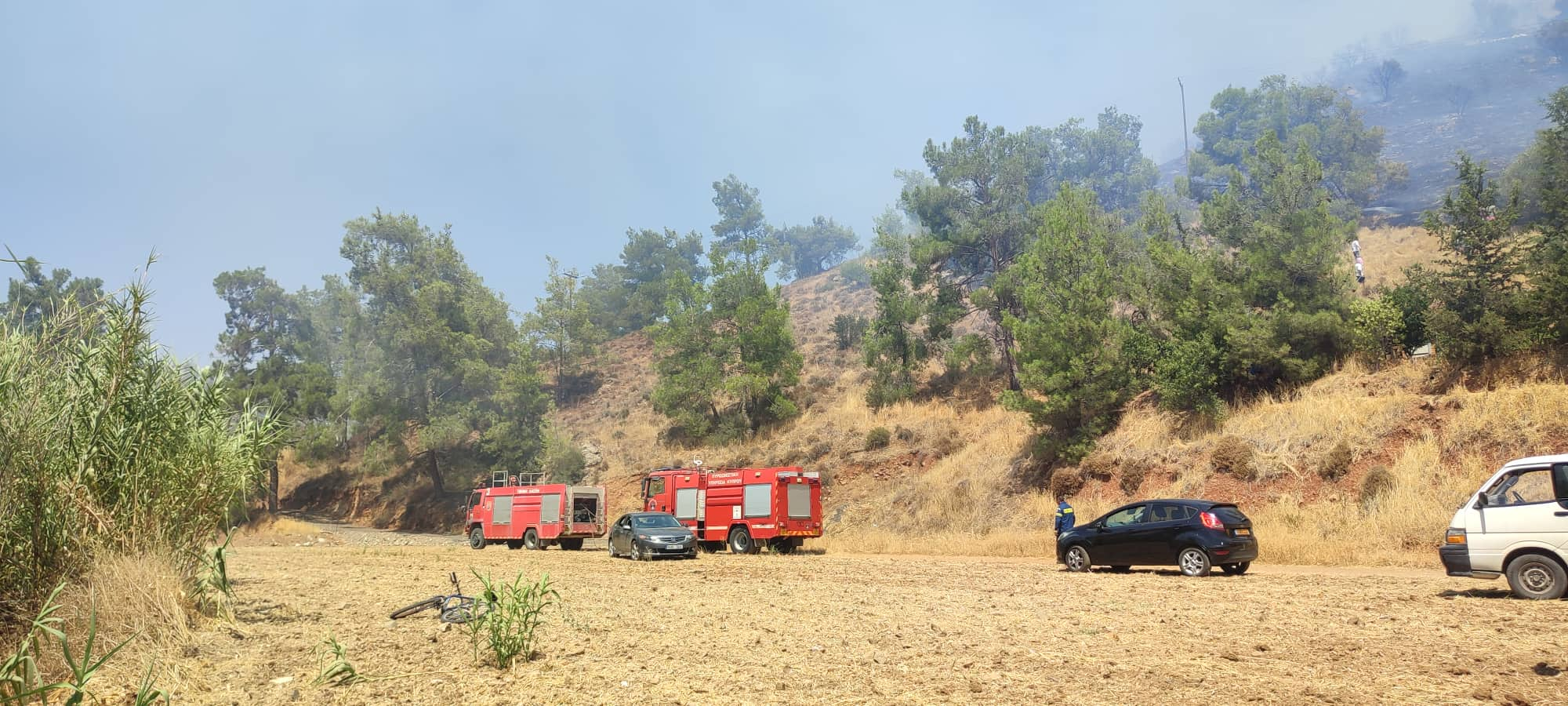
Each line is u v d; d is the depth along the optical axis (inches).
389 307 2346.2
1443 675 298.4
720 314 2135.8
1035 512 1222.3
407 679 333.1
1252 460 1037.2
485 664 361.1
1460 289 1032.8
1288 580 633.0
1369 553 795.4
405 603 583.8
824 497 1609.3
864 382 2102.6
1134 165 3454.7
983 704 275.9
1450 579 613.6
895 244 1963.6
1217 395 1186.0
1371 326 1107.9
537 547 1395.2
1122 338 1315.2
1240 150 3019.2
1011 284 1675.7
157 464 424.5
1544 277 942.4
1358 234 2237.9
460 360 2241.6
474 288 2566.4
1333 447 977.5
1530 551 493.7
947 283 1873.8
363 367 2389.3
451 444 2262.6
